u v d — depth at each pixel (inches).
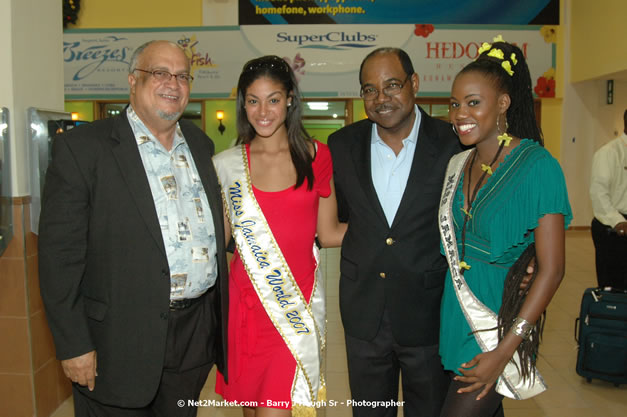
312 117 360.8
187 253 65.7
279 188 73.0
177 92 64.2
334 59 338.0
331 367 129.5
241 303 74.6
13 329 99.3
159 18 341.1
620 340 115.9
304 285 75.0
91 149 61.3
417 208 72.6
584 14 320.2
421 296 73.7
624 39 284.0
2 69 95.7
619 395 115.0
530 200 55.9
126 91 344.5
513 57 60.0
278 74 68.6
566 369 128.3
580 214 341.1
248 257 73.6
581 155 340.2
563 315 167.6
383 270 74.1
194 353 70.4
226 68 342.3
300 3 336.2
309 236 74.5
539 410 108.3
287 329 73.7
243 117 74.1
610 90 330.0
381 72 70.7
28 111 99.7
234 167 74.0
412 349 75.2
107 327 62.5
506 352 57.1
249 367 73.6
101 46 342.3
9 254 98.3
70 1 335.0
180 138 68.9
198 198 68.4
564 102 337.7
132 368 62.7
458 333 63.1
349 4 335.0
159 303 63.1
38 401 101.6
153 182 64.7
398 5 335.0
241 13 338.0
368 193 74.6
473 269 61.8
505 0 333.1
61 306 60.0
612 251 142.6
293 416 72.2
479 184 61.4
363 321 76.1
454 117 59.9
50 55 108.5
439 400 76.4
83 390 66.4
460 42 336.2
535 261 58.6
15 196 97.3
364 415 79.2
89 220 61.9
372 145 77.2
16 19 97.1
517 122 61.3
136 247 62.2
